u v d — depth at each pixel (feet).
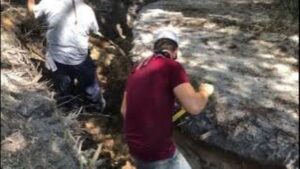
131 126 8.97
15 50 12.27
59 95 12.42
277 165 11.22
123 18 17.62
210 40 15.75
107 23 16.98
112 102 13.69
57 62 12.14
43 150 10.16
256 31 16.35
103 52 14.84
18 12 13.64
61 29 11.93
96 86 12.78
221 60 14.47
